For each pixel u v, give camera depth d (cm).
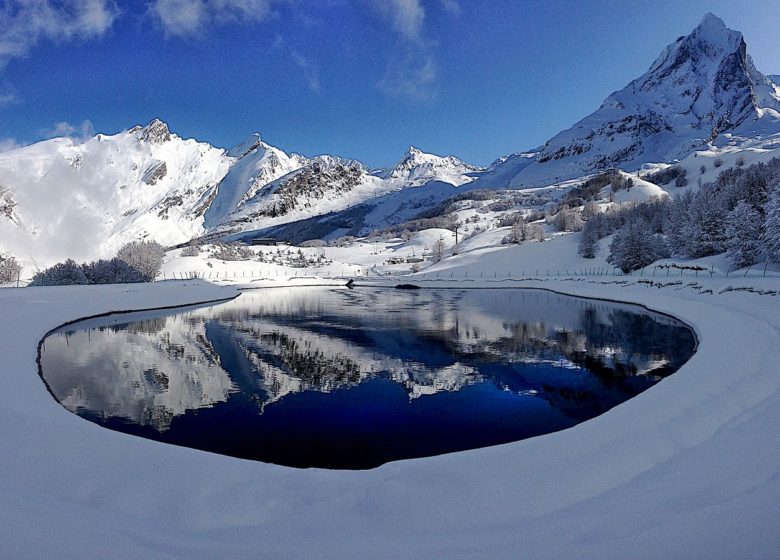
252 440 1463
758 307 3106
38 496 852
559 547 670
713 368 1723
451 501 851
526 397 1900
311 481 945
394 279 10531
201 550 691
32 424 1207
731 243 5588
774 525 669
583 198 18950
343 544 711
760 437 998
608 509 780
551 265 9894
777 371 1573
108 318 4347
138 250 9119
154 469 983
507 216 18925
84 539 702
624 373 2231
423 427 1579
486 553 669
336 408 1773
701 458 942
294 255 15262
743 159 16975
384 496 872
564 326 3675
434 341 3105
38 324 3456
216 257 13200
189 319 4288
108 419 1642
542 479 929
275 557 675
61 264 7406
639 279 6269
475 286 8669
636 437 1119
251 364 2477
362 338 3238
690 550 630
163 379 2169
